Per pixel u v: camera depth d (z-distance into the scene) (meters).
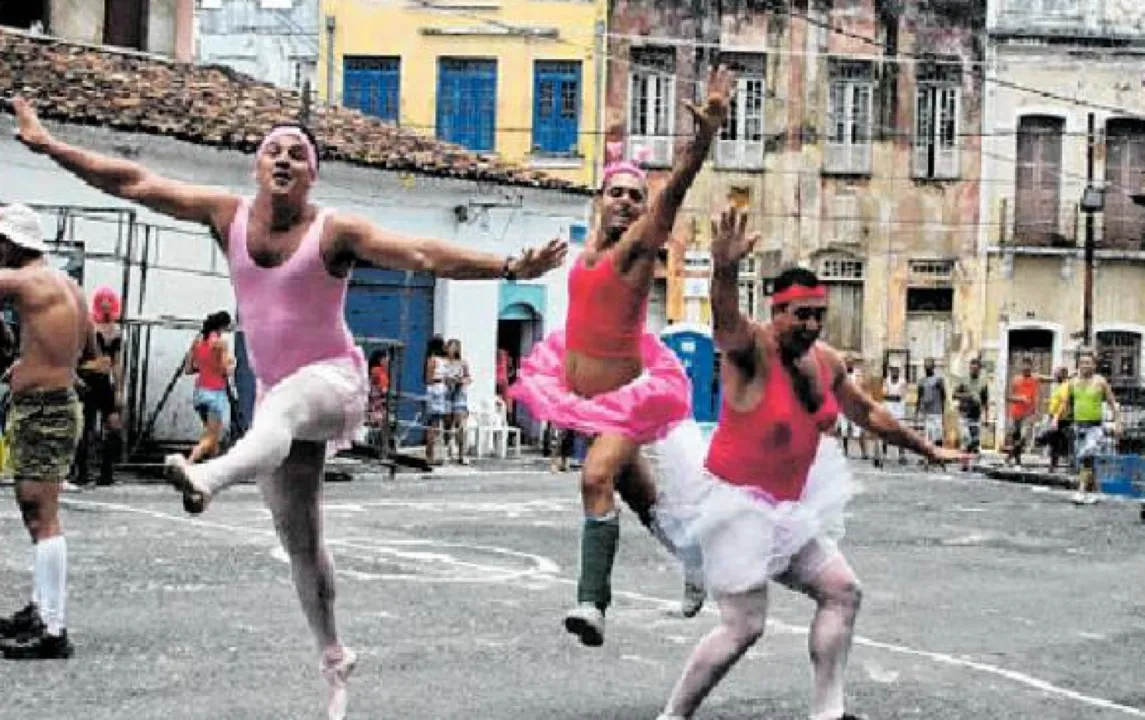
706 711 8.27
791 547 7.23
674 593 12.31
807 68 41.66
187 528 15.19
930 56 42.03
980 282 41.84
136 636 9.64
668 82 40.88
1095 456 24.39
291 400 6.55
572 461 27.09
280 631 9.94
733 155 41.47
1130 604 13.00
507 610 11.16
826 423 7.29
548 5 39.62
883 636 10.85
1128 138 42.69
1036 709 8.70
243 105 27.86
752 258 41.66
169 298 24.95
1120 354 42.38
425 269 6.53
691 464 7.38
